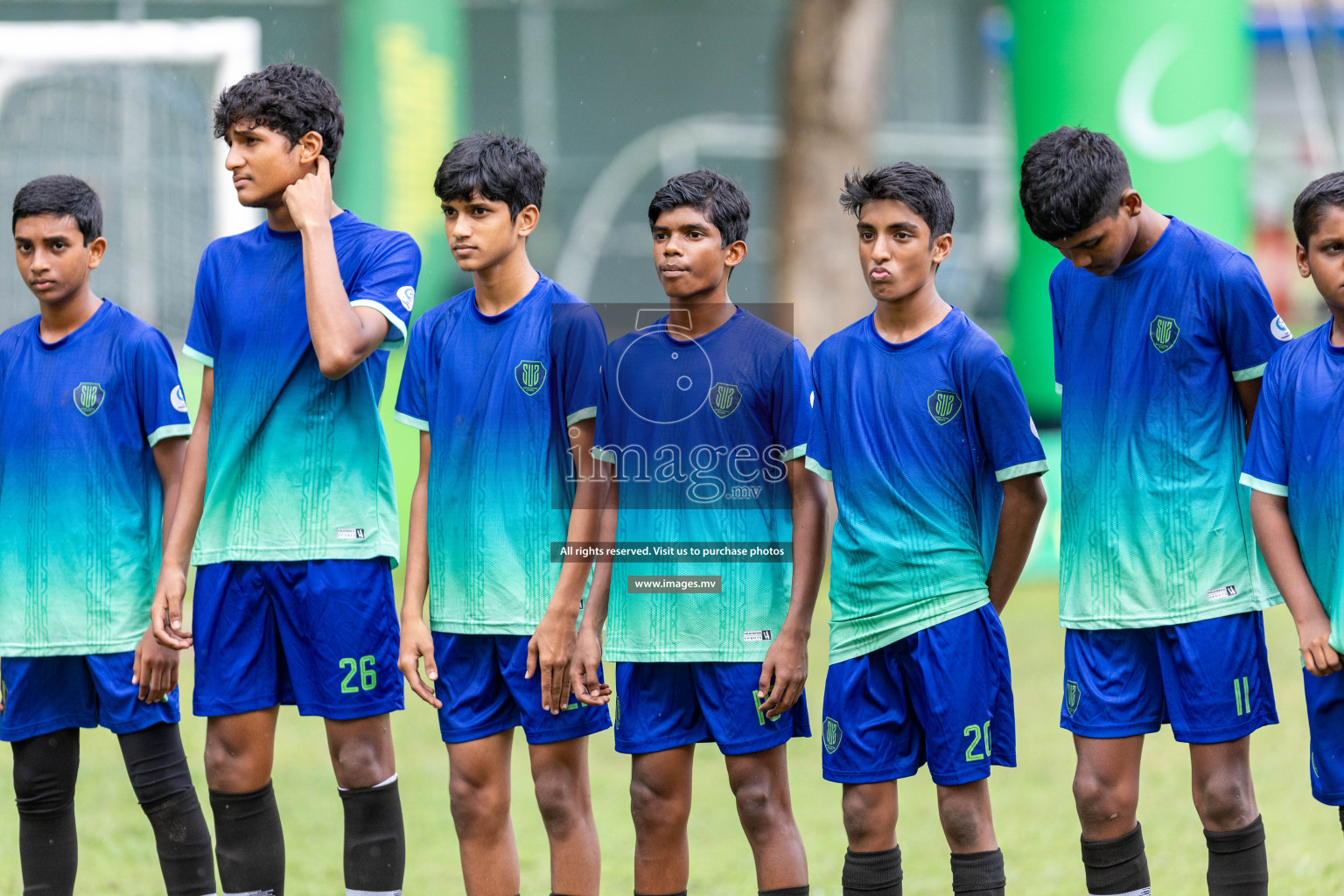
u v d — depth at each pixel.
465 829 13.24
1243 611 12.53
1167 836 18.53
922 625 12.56
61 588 14.12
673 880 12.99
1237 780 12.51
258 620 13.54
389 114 40.75
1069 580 13.08
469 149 12.96
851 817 12.75
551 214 70.56
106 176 41.94
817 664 28.84
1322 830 18.42
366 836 13.55
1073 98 39.94
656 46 73.75
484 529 13.08
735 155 72.88
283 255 13.66
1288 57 71.00
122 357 14.27
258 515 13.46
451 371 13.30
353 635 13.38
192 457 13.84
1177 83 39.53
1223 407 12.69
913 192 12.45
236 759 13.53
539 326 13.16
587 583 13.28
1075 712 12.98
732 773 12.84
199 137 42.44
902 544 12.61
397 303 13.45
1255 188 68.25
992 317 64.69
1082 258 12.46
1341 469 11.95
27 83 41.53
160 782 14.05
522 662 13.02
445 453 13.24
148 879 17.42
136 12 49.62
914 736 12.78
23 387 14.35
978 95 72.50
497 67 70.69
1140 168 39.75
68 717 14.28
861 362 12.90
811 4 51.38
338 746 13.54
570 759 13.02
